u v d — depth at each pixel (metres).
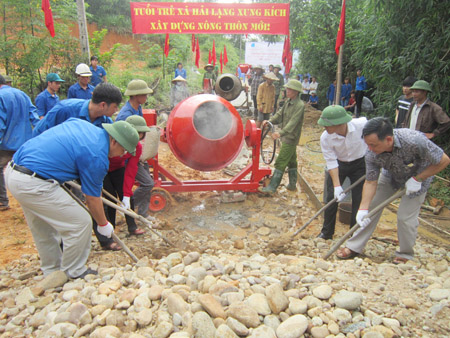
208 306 2.22
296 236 4.32
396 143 2.92
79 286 2.77
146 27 8.47
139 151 3.61
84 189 2.72
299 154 8.35
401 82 7.20
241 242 3.97
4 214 4.69
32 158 2.64
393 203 5.50
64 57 9.56
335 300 2.38
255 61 18.97
